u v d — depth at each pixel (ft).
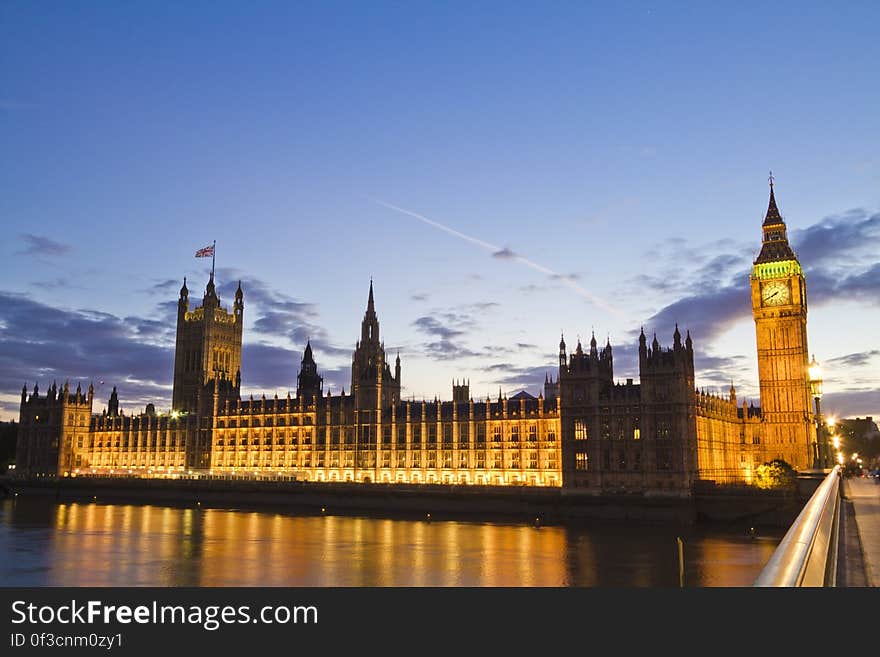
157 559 373.20
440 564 354.33
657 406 543.80
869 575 64.23
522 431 651.66
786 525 490.08
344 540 440.04
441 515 579.48
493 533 470.39
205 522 545.44
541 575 323.98
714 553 379.96
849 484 273.33
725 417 650.84
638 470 545.44
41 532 486.38
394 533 473.26
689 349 567.18
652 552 384.47
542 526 505.66
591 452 562.66
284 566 351.46
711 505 517.14
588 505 538.06
